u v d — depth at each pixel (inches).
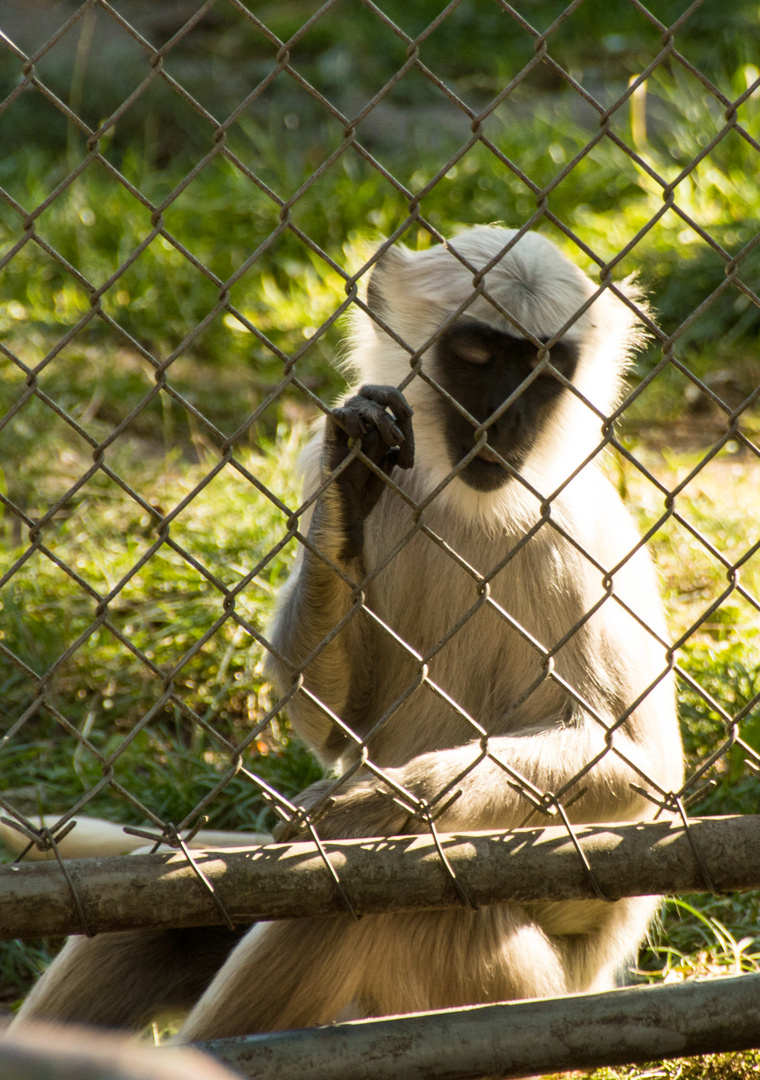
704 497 565.6
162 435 636.7
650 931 339.6
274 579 488.1
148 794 398.9
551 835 206.8
